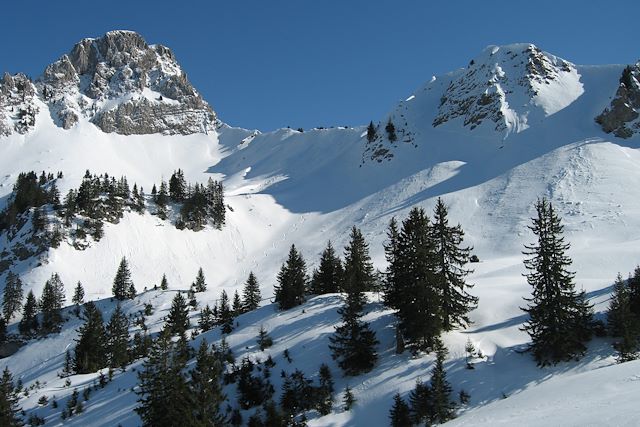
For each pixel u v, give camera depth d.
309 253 130.62
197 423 37.41
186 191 165.75
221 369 49.09
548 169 127.19
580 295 41.19
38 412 55.22
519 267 69.69
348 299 46.94
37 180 189.12
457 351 43.34
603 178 114.81
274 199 181.12
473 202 123.38
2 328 96.88
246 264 139.25
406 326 45.38
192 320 82.19
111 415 49.50
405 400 38.91
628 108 145.50
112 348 70.00
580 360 38.78
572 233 92.31
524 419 26.53
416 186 149.50
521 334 44.81
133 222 141.12
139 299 98.69
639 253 63.34
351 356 44.44
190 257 139.25
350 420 39.44
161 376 38.28
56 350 87.06
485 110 179.25
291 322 57.69
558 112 167.62
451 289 47.47
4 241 136.38
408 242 47.66
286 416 39.84
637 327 38.41
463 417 34.91
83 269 124.19
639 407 21.58
